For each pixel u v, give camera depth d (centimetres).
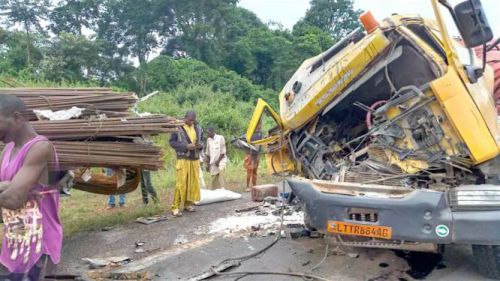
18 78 2159
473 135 394
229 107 2395
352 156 482
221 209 750
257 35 4256
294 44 4225
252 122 536
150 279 446
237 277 444
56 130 470
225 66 4028
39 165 262
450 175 421
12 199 252
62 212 746
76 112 491
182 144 698
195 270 470
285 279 436
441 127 411
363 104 495
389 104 431
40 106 482
